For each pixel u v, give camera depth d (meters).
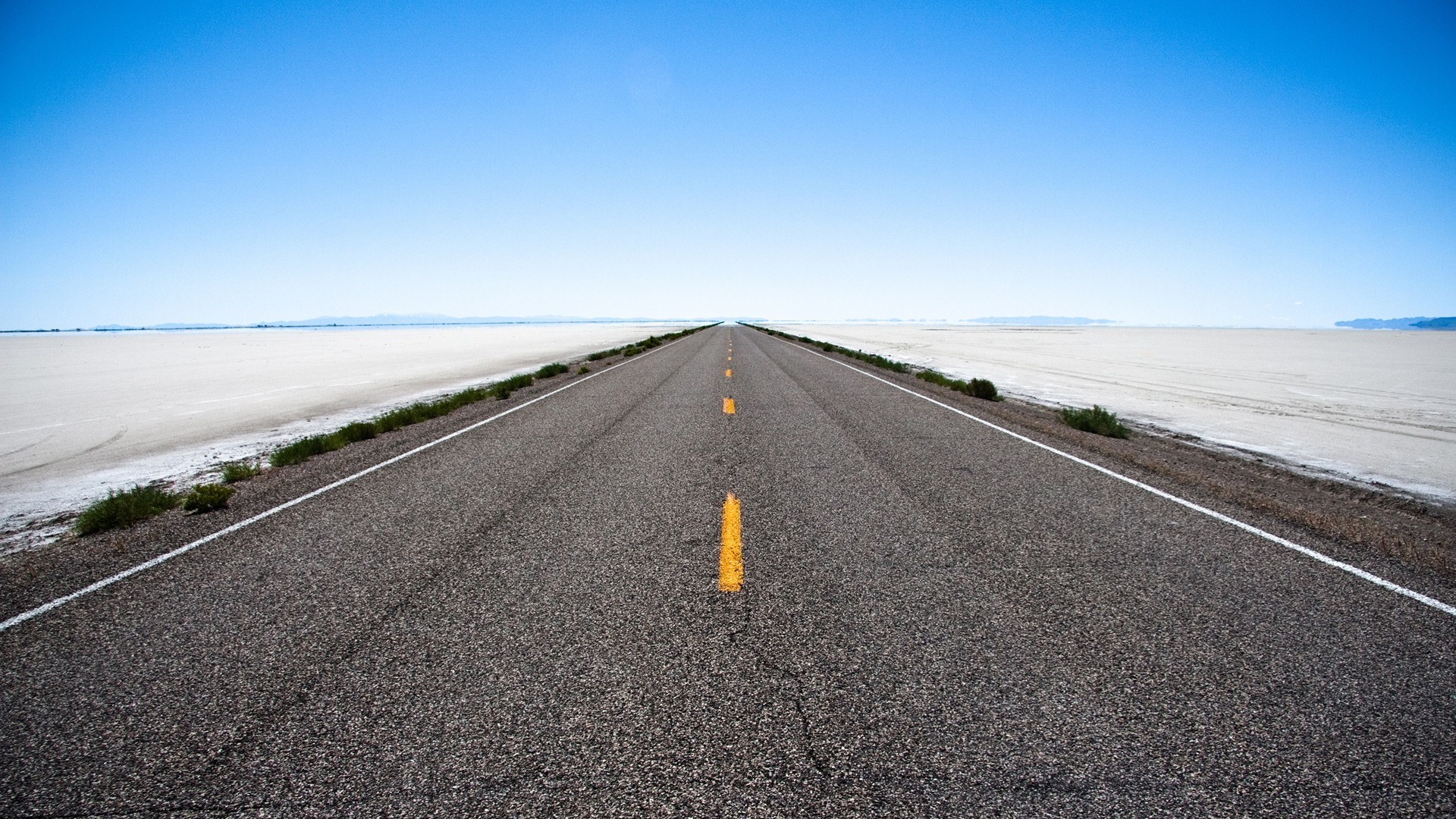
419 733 2.17
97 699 2.41
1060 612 3.05
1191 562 3.71
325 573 3.64
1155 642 2.76
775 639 2.78
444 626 2.94
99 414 11.64
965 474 5.87
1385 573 3.56
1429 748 2.07
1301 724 2.20
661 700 2.34
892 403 10.92
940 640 2.77
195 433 9.58
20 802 1.88
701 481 5.64
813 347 32.59
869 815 1.79
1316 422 10.19
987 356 28.19
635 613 3.04
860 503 4.93
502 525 4.46
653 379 15.38
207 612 3.15
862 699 2.33
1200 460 6.95
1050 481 5.62
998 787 1.90
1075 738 2.12
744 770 1.98
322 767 2.02
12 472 7.20
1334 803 1.84
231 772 2.01
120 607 3.22
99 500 5.85
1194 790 1.89
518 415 9.81
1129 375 19.20
